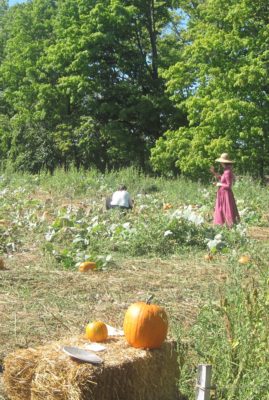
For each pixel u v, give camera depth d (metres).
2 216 15.11
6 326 6.84
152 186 24.89
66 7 40.19
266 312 4.99
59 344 5.28
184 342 5.47
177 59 40.47
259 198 19.53
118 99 40.28
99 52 39.62
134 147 39.31
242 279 6.12
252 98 31.02
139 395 4.95
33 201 17.47
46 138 43.28
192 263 10.38
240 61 30.94
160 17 41.03
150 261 10.55
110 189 23.69
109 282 8.91
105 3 39.47
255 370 4.66
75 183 24.19
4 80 45.72
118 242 11.68
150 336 5.15
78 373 4.71
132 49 40.41
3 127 46.12
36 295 8.16
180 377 4.96
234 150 30.78
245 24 31.66
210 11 32.75
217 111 30.45
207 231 12.14
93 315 7.33
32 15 45.44
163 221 11.99
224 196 14.64
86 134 40.38
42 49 43.78
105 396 4.79
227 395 4.57
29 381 5.00
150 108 38.41
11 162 43.69
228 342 4.86
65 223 12.85
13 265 10.13
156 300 7.90
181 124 39.03
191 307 7.57
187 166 32.12
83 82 38.09
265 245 9.45
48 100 41.41
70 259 10.10
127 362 4.88
